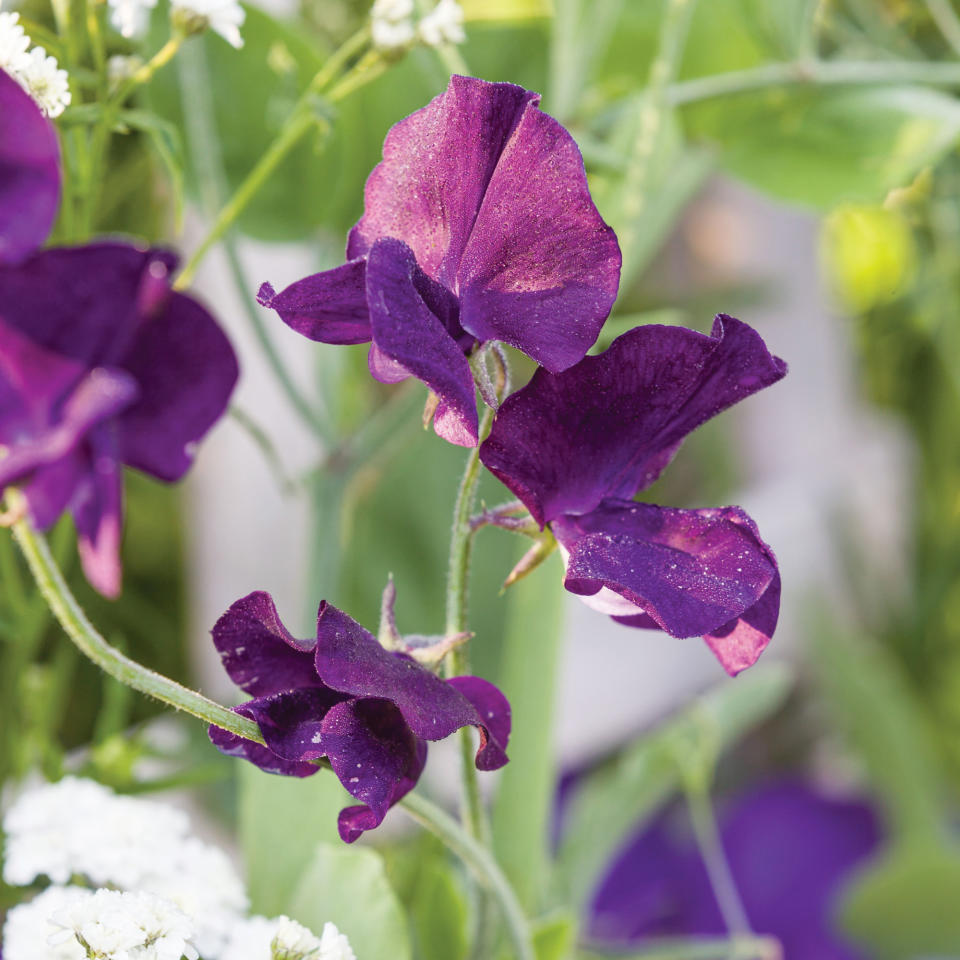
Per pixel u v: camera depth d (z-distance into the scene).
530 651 0.53
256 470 0.71
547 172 0.42
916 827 0.91
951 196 0.92
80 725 0.80
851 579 1.15
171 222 0.68
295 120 0.51
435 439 0.73
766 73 0.62
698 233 1.07
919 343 1.26
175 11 0.47
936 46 0.83
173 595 0.92
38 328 0.40
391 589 0.43
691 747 0.62
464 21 0.60
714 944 0.57
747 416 1.11
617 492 0.44
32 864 0.47
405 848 0.65
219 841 0.73
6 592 0.52
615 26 0.69
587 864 0.61
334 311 0.42
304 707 0.42
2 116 0.40
